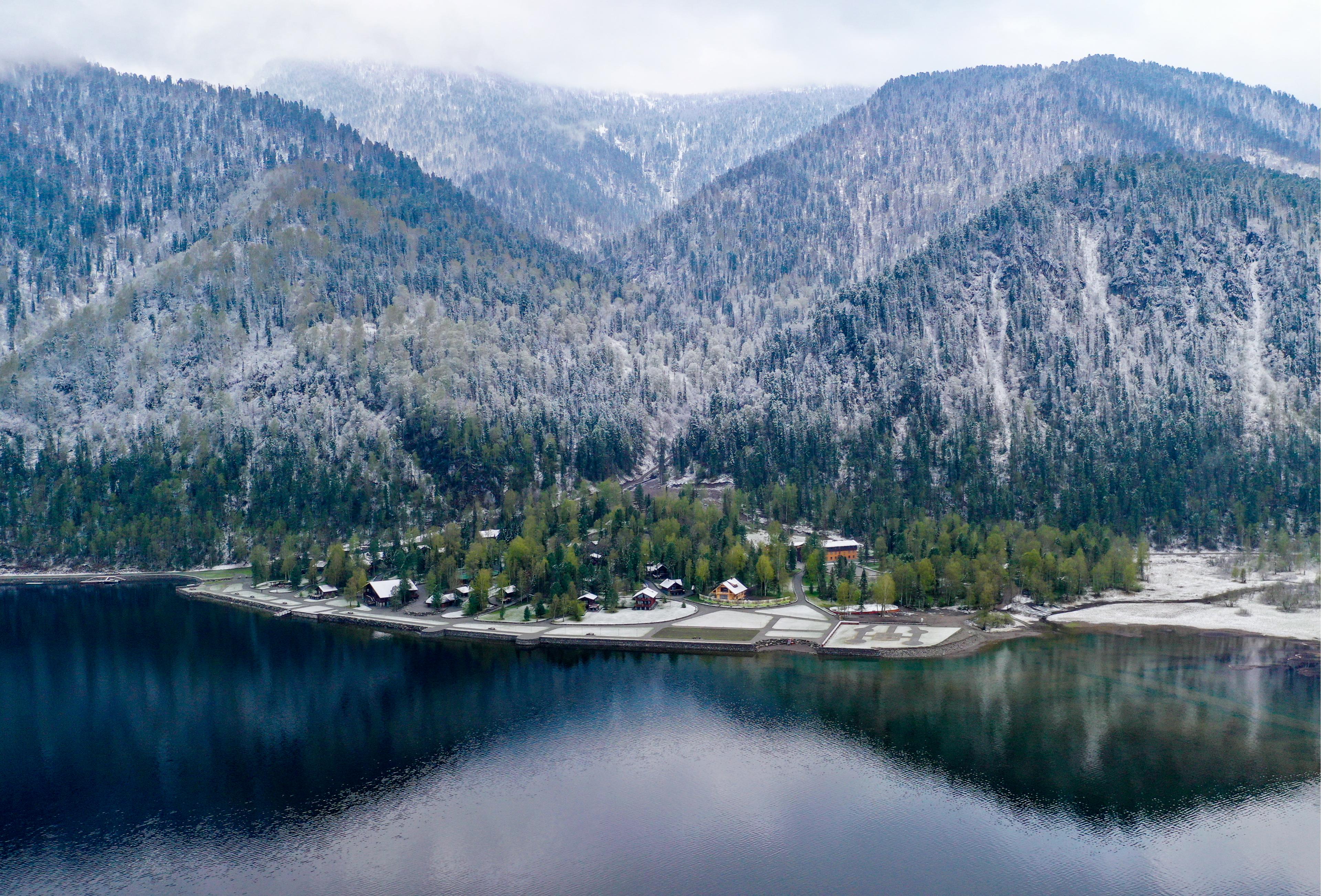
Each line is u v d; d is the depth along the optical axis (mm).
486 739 157000
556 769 144500
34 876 116750
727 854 119125
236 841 124625
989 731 154625
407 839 124125
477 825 127562
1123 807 129125
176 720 167875
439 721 165625
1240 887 110312
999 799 132000
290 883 114312
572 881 113750
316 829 127250
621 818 129000
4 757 152000
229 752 153000
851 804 131625
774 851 119625
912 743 151000
